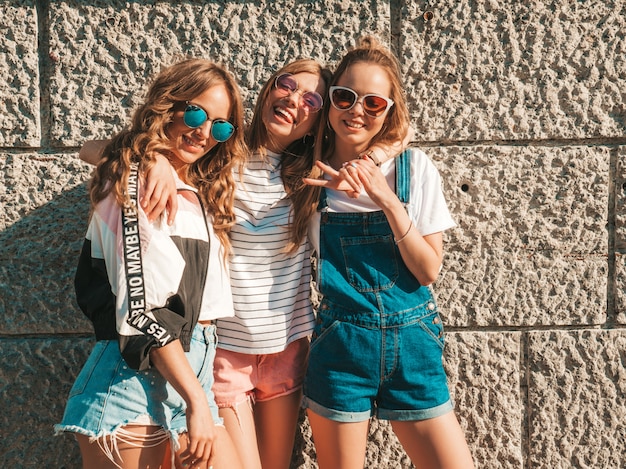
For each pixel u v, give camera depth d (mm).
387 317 2127
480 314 2635
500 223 2615
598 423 2656
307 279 2324
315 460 2686
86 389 1835
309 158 2309
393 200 2070
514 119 2592
